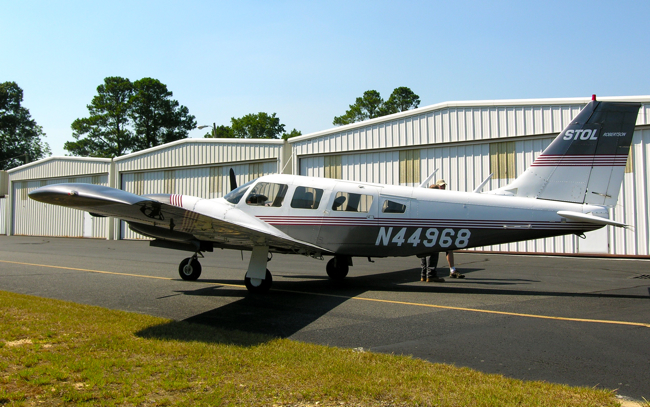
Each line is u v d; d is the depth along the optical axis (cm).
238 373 369
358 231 827
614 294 756
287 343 455
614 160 777
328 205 837
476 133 1578
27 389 337
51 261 1294
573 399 317
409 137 1717
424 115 1684
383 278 962
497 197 806
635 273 1016
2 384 346
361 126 1825
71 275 977
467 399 316
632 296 737
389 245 826
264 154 2098
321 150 1936
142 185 2666
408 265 1212
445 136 1638
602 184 781
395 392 329
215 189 2316
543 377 371
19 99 6819
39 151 7062
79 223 2902
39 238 2841
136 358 405
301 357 408
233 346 440
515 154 1519
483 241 800
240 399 320
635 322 557
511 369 392
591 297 729
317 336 498
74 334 477
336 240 834
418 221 812
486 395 323
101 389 337
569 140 795
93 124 5969
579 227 775
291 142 2017
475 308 645
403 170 1744
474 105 1577
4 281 886
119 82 6084
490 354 434
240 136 7881
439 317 588
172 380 353
